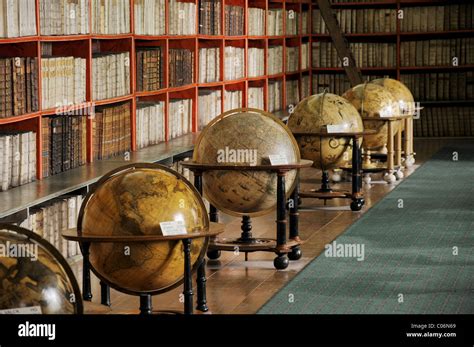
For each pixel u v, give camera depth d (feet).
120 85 34.58
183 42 42.34
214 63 45.06
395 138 47.50
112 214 18.63
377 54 63.67
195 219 18.97
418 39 65.21
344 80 61.98
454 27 62.75
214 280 26.00
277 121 27.17
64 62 30.09
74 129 30.66
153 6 37.40
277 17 54.60
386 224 33.73
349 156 37.01
